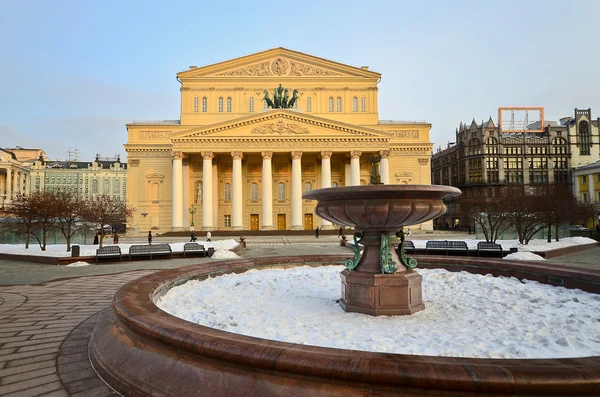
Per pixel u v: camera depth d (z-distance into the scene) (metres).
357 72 60.78
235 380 3.50
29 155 107.12
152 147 58.09
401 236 7.27
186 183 56.56
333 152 55.75
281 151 54.69
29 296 10.09
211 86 59.91
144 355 4.32
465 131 76.94
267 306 7.21
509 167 74.50
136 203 57.59
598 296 7.37
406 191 6.27
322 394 3.15
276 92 57.06
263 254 24.00
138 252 20.75
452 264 10.90
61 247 27.33
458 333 5.39
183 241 41.59
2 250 24.77
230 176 59.81
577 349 4.64
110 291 10.80
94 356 5.10
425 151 60.81
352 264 7.17
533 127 80.38
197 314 6.57
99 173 98.88
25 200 26.06
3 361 5.24
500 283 8.88
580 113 75.69
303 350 3.44
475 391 2.83
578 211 35.75
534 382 2.78
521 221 27.17
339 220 7.17
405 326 5.81
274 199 60.16
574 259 19.89
